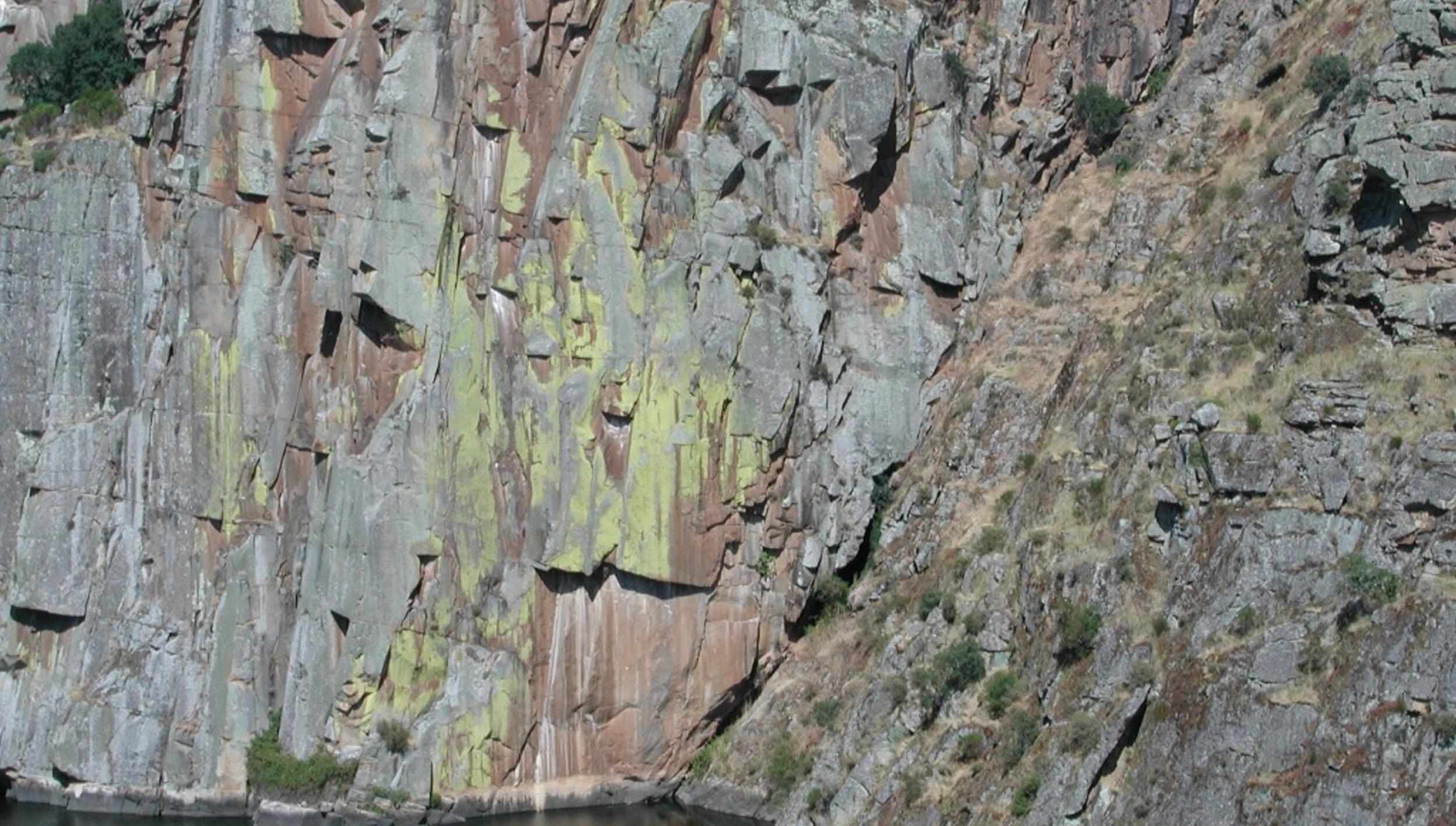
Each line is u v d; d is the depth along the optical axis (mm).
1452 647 66688
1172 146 94062
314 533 93000
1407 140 74625
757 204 92750
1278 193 84125
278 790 91500
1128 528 77938
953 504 89875
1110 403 82688
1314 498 72562
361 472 91875
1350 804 66688
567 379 90750
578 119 90562
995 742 78500
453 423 91438
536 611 91312
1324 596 70688
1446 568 68500
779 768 88750
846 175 93062
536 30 91688
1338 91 85938
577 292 90625
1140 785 71875
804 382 91875
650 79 90750
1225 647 72062
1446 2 74688
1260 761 69188
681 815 90062
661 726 91438
